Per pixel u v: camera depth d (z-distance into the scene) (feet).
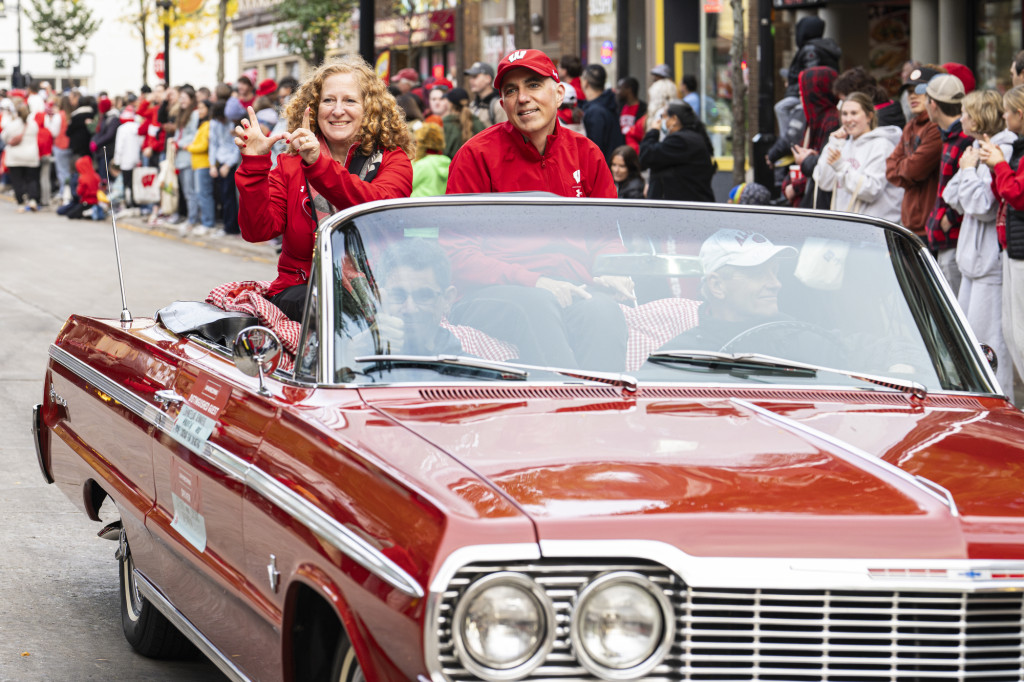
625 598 11.16
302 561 13.12
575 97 60.34
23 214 114.21
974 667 11.69
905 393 15.87
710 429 13.58
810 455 12.97
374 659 11.78
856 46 74.23
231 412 15.88
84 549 26.66
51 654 21.06
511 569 11.05
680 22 96.37
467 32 117.91
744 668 11.34
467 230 16.53
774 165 53.21
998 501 12.26
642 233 17.01
